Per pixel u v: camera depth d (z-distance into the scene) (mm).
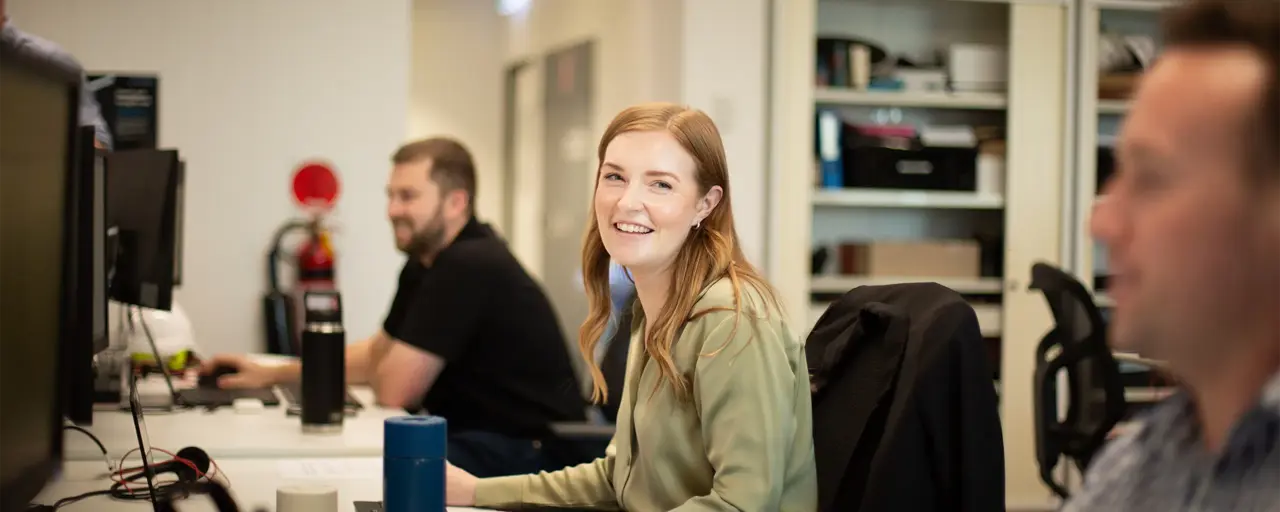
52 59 1185
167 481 1663
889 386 1405
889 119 4961
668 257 1487
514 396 2738
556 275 6102
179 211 3072
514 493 1714
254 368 2932
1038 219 4832
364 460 1992
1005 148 4852
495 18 6867
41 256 1139
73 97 1236
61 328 1224
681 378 1477
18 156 1062
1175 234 385
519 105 6695
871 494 1359
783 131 4633
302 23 4062
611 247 1505
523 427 2721
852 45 4789
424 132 6727
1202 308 387
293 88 4062
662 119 1504
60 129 1207
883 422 1411
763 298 1492
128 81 3941
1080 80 4801
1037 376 3082
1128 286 406
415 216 2887
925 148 4828
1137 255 399
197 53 3992
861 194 4770
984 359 1376
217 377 2936
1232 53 383
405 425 1232
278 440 2139
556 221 6102
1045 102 4809
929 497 1352
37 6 3889
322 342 2227
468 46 6805
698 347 1468
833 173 4754
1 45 1007
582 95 5742
